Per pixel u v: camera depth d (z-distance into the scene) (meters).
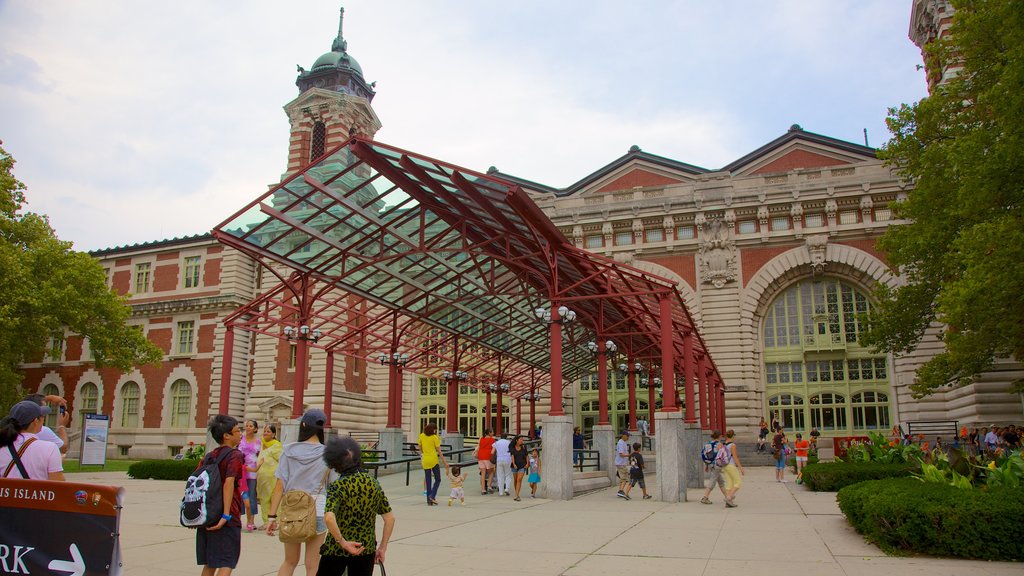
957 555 9.95
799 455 24.77
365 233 20.91
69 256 34.94
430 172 17.95
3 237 31.44
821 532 12.50
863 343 27.47
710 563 9.66
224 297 45.16
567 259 21.34
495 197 18.05
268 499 12.12
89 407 48.09
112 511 5.76
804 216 40.66
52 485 5.91
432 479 17.89
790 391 40.47
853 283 40.03
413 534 12.45
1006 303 18.81
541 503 17.86
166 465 24.38
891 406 38.66
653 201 42.47
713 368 34.50
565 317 20.16
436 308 27.12
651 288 20.67
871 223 39.25
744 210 41.34
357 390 44.22
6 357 32.25
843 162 41.47
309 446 7.03
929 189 22.83
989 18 21.11
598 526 13.48
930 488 11.27
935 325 37.16
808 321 40.78
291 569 6.73
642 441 33.78
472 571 9.15
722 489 17.06
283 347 42.69
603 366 25.91
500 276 25.61
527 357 37.62
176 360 46.25
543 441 19.53
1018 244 17.17
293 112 46.81
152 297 48.28
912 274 26.31
